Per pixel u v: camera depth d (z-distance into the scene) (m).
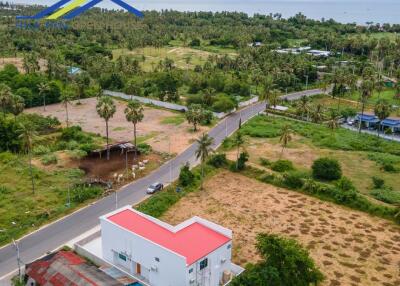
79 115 143.12
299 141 124.69
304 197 88.62
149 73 194.12
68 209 79.12
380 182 93.31
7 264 62.28
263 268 55.81
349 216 81.12
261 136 127.25
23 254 64.88
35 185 88.75
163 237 59.06
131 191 88.12
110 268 60.56
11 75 171.12
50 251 65.69
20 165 98.81
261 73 190.62
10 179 91.38
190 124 136.50
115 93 169.88
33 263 59.38
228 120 143.62
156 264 57.03
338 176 96.50
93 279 54.78
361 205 83.94
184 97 172.12
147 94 167.88
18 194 84.31
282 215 80.38
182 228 61.62
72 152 106.25
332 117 136.25
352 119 149.75
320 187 89.31
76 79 173.12
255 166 101.88
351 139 126.19
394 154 116.81
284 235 73.12
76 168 98.44
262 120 143.50
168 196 84.44
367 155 114.19
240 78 192.38
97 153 107.50
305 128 136.00
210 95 153.38
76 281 54.22
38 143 113.69
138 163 103.00
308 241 71.56
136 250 59.03
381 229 76.69
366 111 156.38
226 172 100.56
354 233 74.88
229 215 79.62
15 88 157.75
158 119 141.50
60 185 89.19
